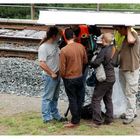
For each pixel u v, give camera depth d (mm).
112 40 9672
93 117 9609
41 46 9398
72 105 9406
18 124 9656
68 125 9508
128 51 9539
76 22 8430
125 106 10188
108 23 8523
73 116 9461
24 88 12375
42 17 8602
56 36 9430
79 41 9516
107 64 9367
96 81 9508
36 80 12969
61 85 12258
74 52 9203
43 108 9781
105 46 9375
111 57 9383
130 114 9852
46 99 9750
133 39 9281
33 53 15305
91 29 9500
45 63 9383
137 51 9555
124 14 8500
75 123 9516
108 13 8648
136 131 9422
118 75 10148
